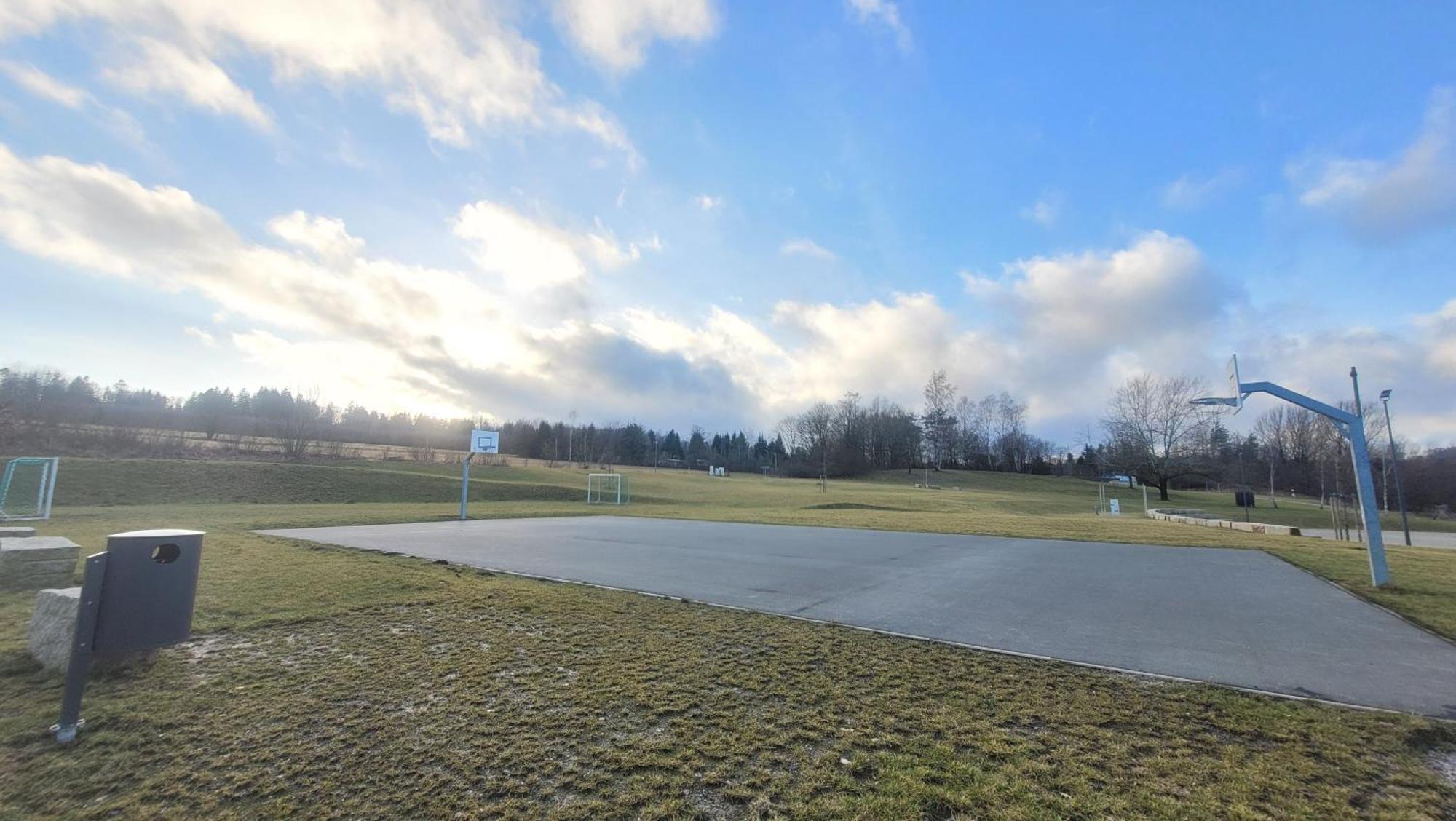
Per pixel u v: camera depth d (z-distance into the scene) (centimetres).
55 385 4006
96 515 1747
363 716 365
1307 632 590
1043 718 373
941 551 1226
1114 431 5972
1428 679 453
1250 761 319
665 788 288
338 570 812
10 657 448
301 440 4588
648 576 862
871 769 306
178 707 372
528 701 391
